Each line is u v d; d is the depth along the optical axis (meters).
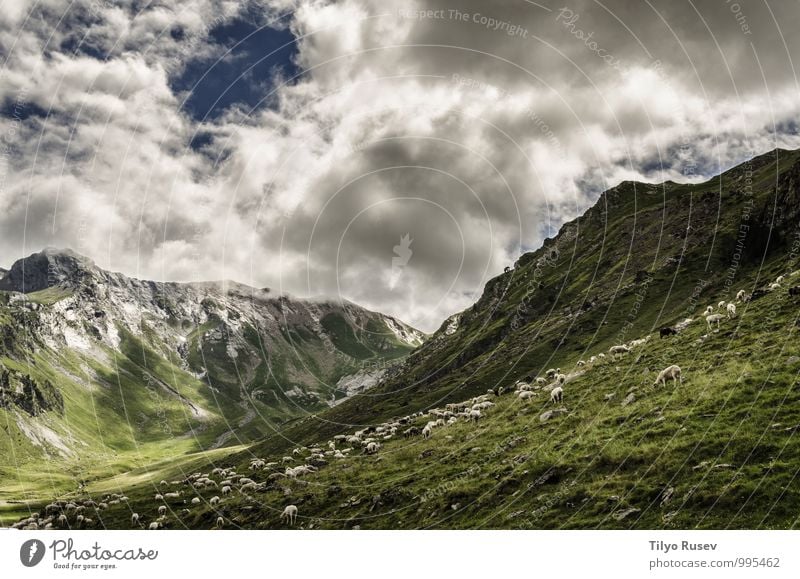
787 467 24.58
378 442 56.03
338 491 39.12
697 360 40.88
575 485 29.12
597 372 50.97
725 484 24.91
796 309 42.84
